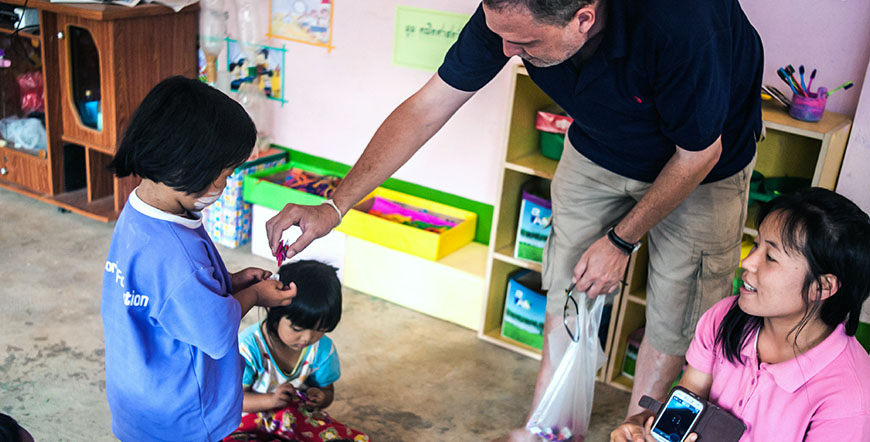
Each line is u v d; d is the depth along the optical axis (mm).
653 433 1472
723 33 1569
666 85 1604
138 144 1313
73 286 2977
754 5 2506
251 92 3395
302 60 3344
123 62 3217
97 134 3387
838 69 2418
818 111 2238
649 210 1769
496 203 2697
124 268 1412
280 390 1962
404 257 3006
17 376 2418
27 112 3590
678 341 2113
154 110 1314
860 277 1292
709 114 1599
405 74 3123
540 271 2711
